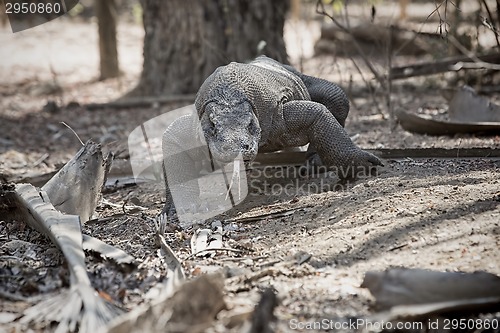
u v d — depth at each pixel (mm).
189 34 21078
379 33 25109
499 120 14352
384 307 6750
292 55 28594
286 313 6766
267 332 6211
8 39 33719
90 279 7398
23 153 15930
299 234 8742
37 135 17906
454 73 20281
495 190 9070
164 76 21641
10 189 9711
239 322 6445
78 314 6477
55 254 8406
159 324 6047
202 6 20844
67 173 9898
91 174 10008
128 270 7641
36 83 25859
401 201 9078
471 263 7383
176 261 7832
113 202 11367
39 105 22031
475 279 6730
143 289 7312
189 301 6379
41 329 6621
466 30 20703
